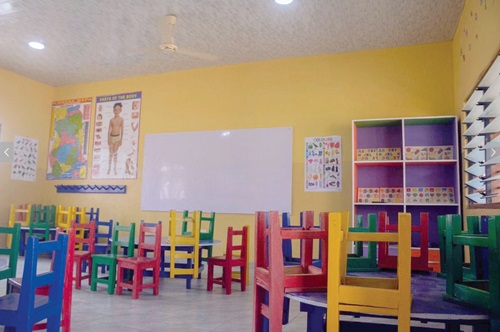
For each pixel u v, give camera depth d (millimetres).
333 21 4457
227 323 2963
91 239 4352
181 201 5977
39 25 4797
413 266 2125
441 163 4602
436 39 4855
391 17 4332
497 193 3209
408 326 1258
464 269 1870
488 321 1279
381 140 4980
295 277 1525
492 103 2992
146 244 4051
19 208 6613
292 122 5469
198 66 6027
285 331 2838
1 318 1614
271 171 5500
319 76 5402
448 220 1469
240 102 5785
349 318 2400
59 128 7051
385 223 2277
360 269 2107
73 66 6148
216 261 4188
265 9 4250
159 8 4301
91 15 4520
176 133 6137
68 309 2457
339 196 5145
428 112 4867
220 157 5816
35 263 1652
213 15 4414
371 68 5176
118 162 6516
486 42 3219
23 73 6535
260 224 1779
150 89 6422
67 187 6844
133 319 3029
